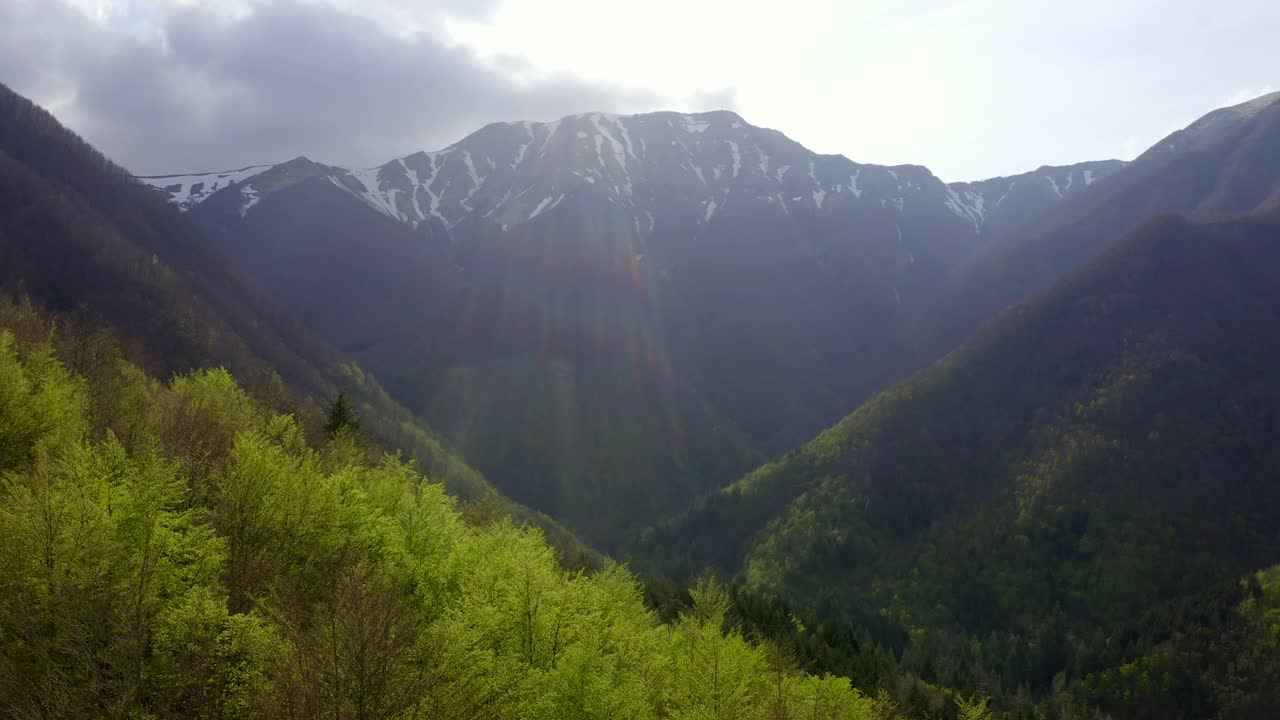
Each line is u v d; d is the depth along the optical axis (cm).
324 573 3150
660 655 3647
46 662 1991
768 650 5625
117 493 2666
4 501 2642
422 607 3150
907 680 10156
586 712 2627
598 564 11800
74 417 3769
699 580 6238
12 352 4306
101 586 2189
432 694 1988
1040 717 11556
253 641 2072
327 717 1811
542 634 2952
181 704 2103
